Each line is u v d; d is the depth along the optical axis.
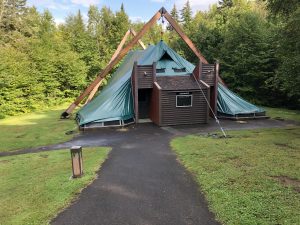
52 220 7.34
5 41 42.31
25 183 10.38
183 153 13.22
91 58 48.34
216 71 24.17
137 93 23.30
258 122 23.25
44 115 31.72
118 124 22.25
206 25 49.16
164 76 24.25
